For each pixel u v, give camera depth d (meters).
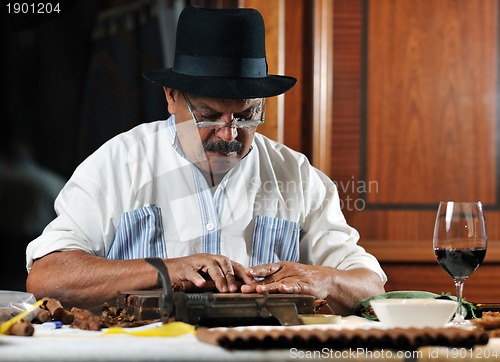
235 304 2.19
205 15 3.11
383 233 4.51
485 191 4.54
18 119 4.48
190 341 1.91
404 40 4.50
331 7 4.46
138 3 5.11
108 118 5.11
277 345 1.81
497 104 4.54
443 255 2.35
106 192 3.23
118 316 2.36
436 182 4.53
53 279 2.88
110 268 2.83
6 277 4.35
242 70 3.10
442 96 4.53
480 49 4.53
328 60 4.46
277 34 4.39
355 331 1.86
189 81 3.05
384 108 4.51
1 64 4.46
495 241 4.54
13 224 4.04
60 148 4.81
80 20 5.00
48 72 4.72
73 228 3.14
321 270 2.77
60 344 1.86
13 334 2.03
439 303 2.11
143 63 5.12
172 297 2.14
